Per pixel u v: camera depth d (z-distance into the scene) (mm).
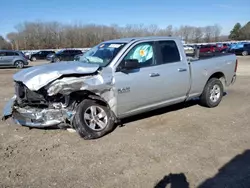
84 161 3928
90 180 3424
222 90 6793
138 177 3465
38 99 4672
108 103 4781
